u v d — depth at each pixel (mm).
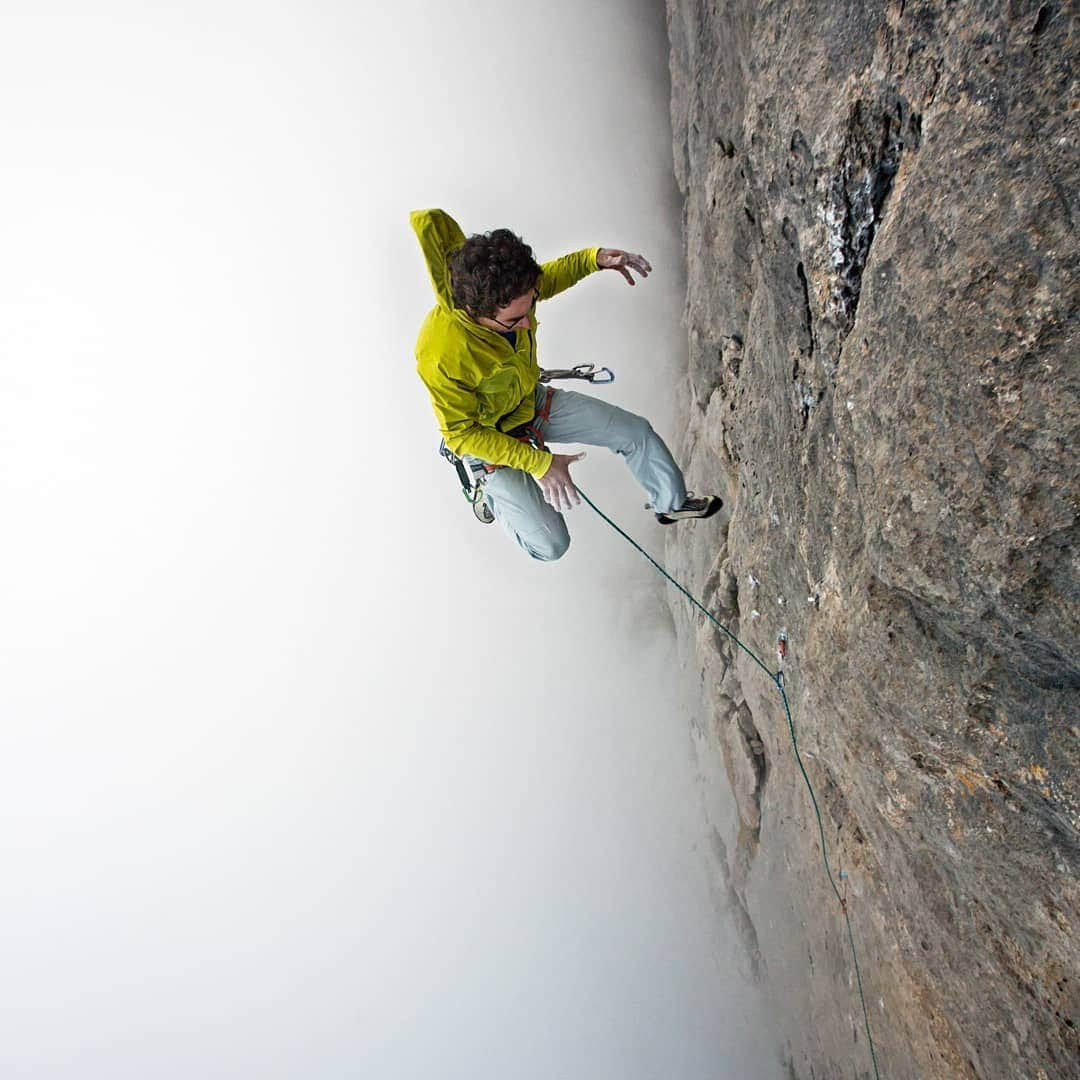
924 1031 4160
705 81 5660
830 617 3479
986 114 2143
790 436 4164
